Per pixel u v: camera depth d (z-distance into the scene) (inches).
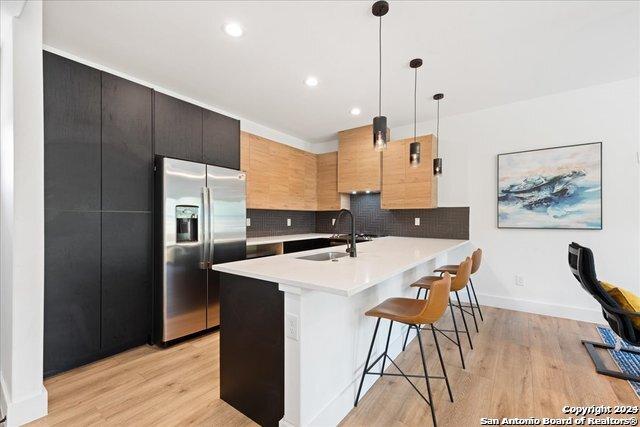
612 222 115.8
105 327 92.2
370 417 66.1
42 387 66.1
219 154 128.0
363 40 86.3
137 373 83.4
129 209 98.2
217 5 71.5
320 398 60.9
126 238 97.4
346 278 57.2
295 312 56.3
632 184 112.6
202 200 110.3
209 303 112.0
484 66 102.1
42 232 66.6
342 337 68.9
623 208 114.0
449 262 152.9
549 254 129.3
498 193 139.9
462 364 87.2
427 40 86.4
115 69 102.8
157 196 103.0
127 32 82.0
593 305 120.9
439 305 60.1
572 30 82.1
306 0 69.9
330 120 159.9
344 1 70.3
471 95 127.3
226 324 70.2
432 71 105.5
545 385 77.4
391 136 171.5
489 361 90.2
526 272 134.4
